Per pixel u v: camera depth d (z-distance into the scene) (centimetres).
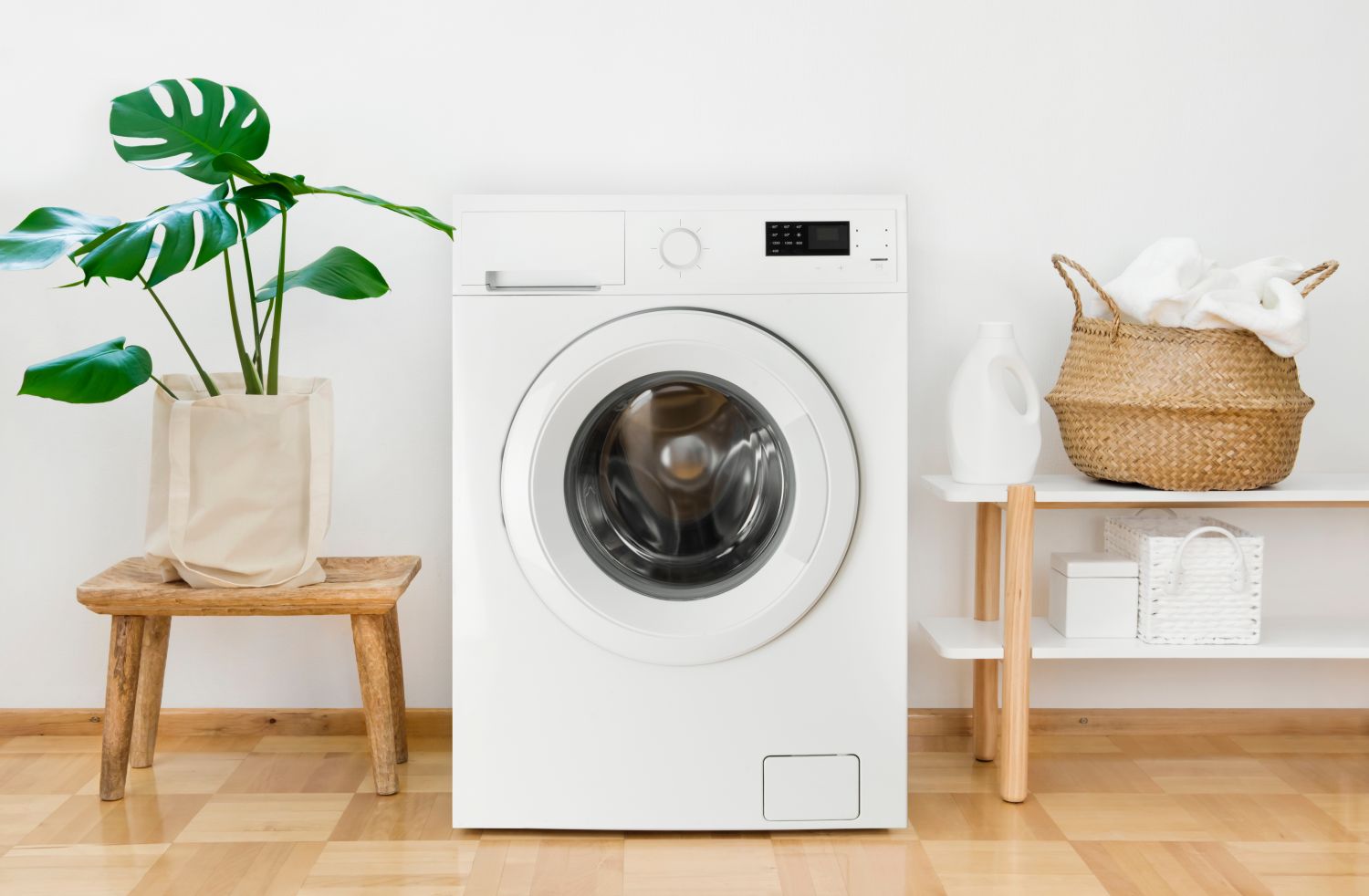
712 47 204
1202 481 177
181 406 163
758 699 165
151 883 151
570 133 204
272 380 174
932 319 209
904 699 166
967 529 211
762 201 163
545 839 166
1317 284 184
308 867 157
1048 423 210
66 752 201
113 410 207
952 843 165
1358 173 207
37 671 210
